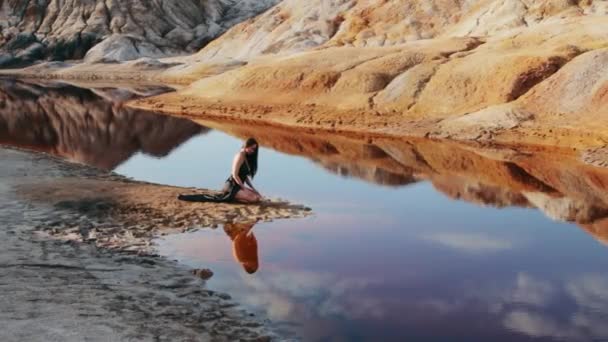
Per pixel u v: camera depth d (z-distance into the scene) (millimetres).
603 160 22219
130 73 96500
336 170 20859
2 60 135750
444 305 9211
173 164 22125
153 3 157875
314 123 33781
